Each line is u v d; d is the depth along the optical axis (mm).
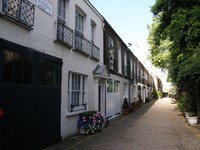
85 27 11242
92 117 10289
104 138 9141
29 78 6566
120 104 18547
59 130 8289
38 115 6922
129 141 8648
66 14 9430
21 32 6324
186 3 11484
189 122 12969
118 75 17844
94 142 8406
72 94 9836
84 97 11016
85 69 10945
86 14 11273
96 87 12211
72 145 7859
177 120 15148
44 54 7340
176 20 10609
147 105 30172
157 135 9891
